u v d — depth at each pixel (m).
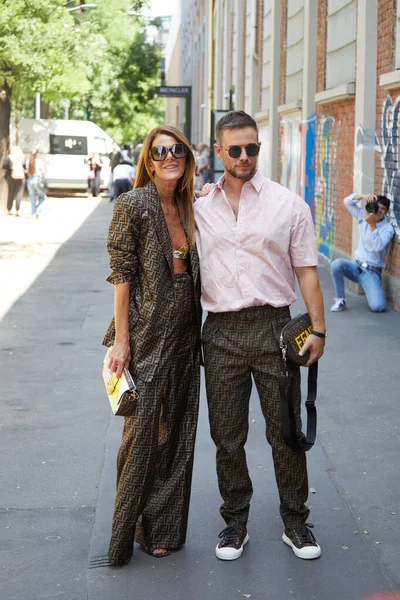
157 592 3.97
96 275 14.88
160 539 4.32
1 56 20.69
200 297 4.21
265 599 3.89
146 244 4.05
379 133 11.91
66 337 9.79
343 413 6.75
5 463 5.73
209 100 40.69
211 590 3.98
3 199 27.75
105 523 4.71
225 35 33.56
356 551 4.36
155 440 4.14
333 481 5.30
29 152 37.47
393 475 5.40
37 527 4.70
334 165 14.94
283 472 4.28
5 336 9.84
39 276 14.71
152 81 54.69
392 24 11.17
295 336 4.04
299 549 4.28
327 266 15.62
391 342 9.28
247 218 4.04
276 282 4.10
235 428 4.27
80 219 26.77
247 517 4.41
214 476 5.39
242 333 4.12
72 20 21.92
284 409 4.07
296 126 18.77
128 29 39.09
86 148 37.78
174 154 4.00
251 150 3.97
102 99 53.53
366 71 12.07
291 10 19.14
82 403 7.16
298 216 4.06
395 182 11.05
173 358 4.16
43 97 32.19
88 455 5.88
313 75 16.77
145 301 4.09
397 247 11.00
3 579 4.11
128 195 4.05
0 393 7.46
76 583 4.07
